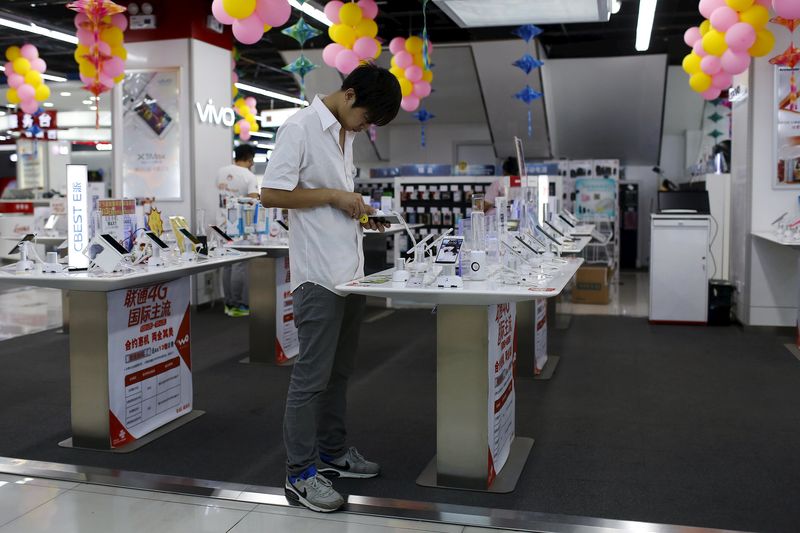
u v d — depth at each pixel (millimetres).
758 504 2951
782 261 6750
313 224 2822
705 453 3574
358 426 4023
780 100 6629
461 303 2906
